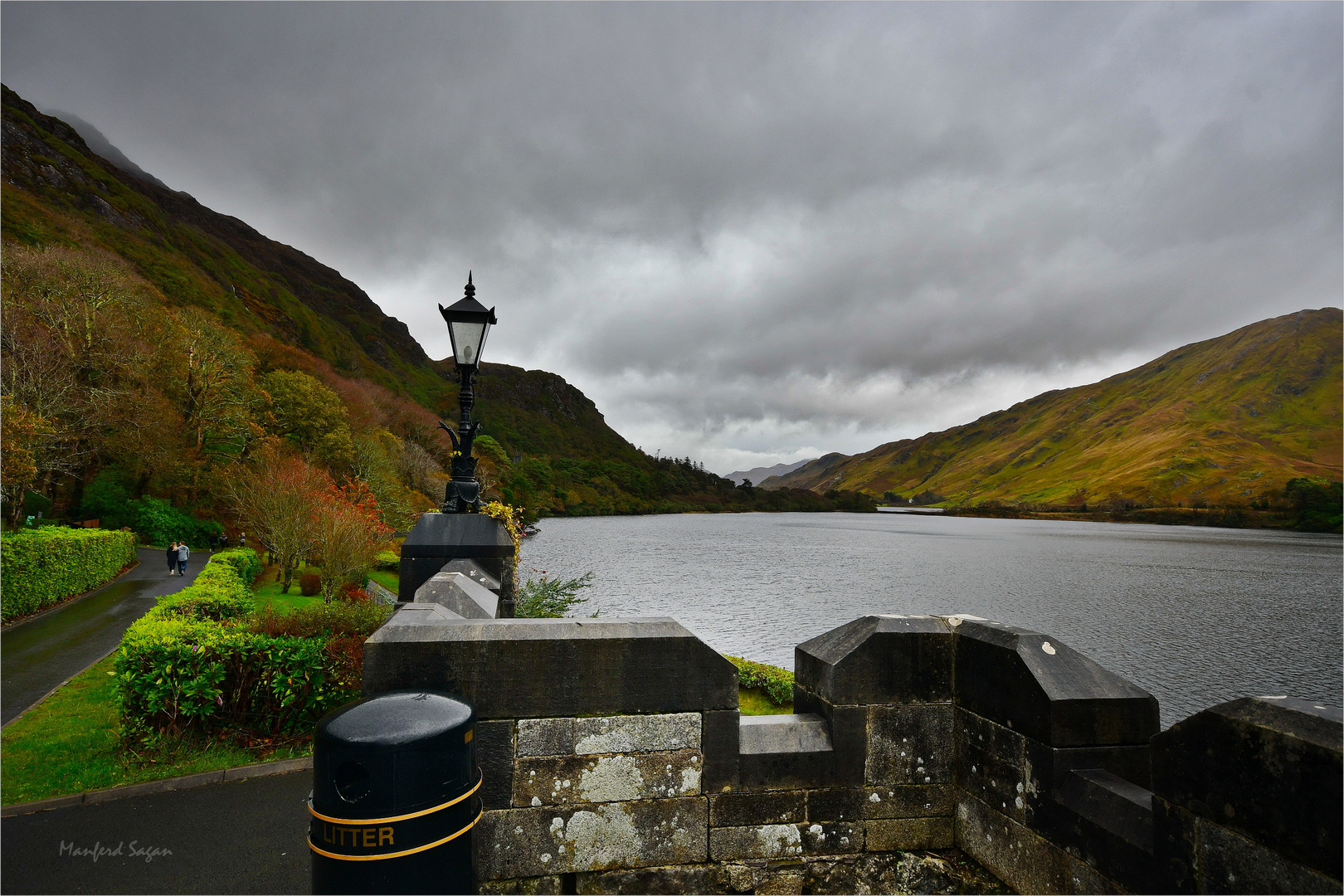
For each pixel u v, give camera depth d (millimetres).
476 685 2613
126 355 43594
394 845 2055
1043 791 2500
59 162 140250
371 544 24219
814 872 2797
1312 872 1613
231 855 5141
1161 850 2041
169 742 7312
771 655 25734
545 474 182250
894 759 2912
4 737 8031
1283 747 1705
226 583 13750
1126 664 29094
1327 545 108188
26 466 29047
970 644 2916
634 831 2686
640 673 2713
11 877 4812
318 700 7703
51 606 19625
